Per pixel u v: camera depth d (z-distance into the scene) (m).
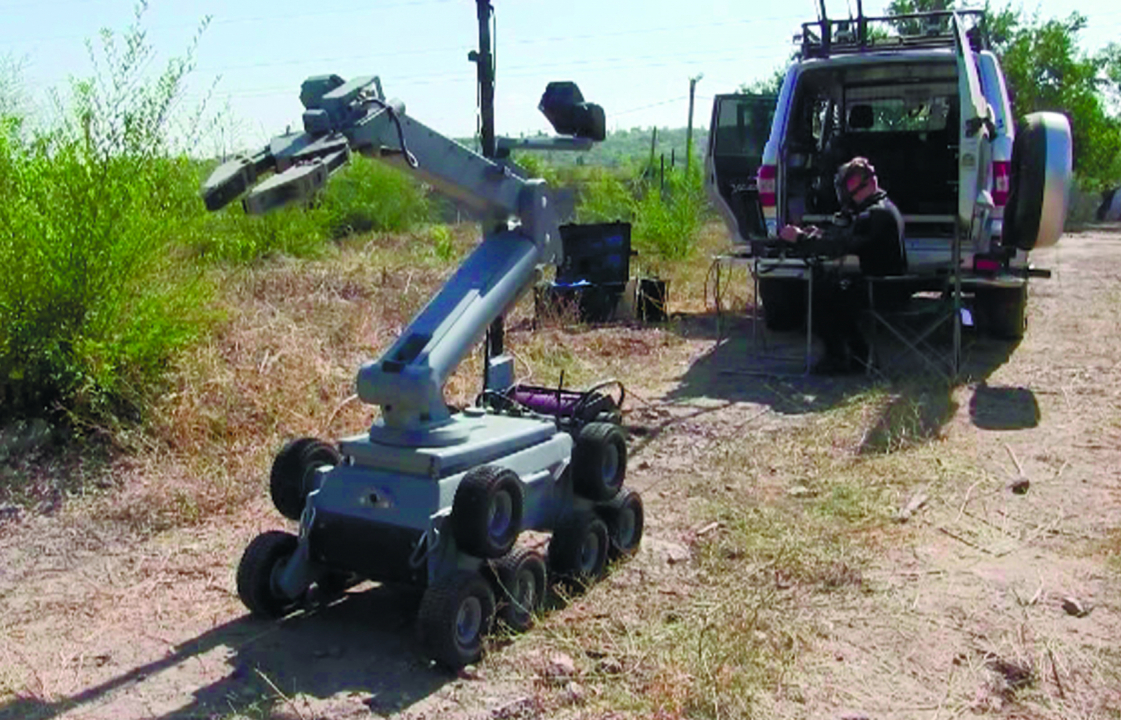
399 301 9.75
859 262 7.55
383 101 3.49
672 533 4.75
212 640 3.76
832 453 5.88
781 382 7.61
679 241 13.80
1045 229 7.69
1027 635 3.73
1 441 5.54
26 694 3.40
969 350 8.45
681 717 3.21
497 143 4.21
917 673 3.49
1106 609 3.93
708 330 9.74
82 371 5.71
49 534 4.80
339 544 3.65
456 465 3.62
